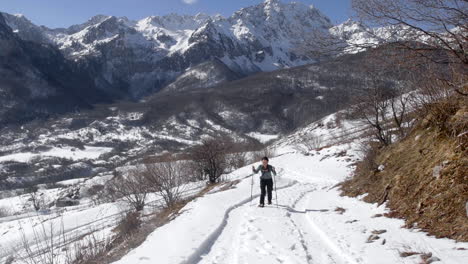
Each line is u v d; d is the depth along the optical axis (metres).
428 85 10.49
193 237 9.38
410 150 12.02
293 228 10.03
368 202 12.11
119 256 10.28
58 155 183.12
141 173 29.44
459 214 7.82
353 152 31.52
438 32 6.95
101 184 56.31
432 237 7.67
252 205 14.51
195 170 37.59
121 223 20.86
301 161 34.81
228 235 9.79
